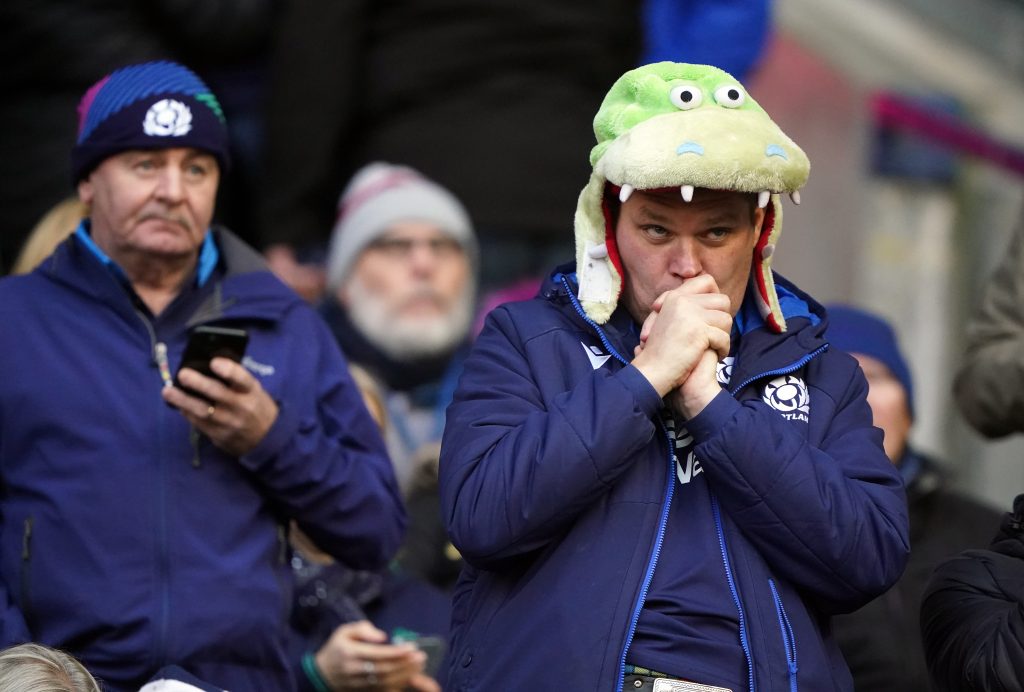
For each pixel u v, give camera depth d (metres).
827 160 29.62
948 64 31.22
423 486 20.69
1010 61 31.72
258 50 25.58
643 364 13.23
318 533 16.91
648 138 13.12
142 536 15.98
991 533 19.50
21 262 19.11
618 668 12.88
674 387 13.34
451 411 13.97
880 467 13.69
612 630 12.94
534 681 12.93
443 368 24.58
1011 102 31.30
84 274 16.83
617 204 13.87
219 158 17.23
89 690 14.27
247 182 25.80
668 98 13.51
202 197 17.09
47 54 24.28
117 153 16.91
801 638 13.16
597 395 13.11
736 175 13.03
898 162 30.39
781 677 12.98
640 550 13.17
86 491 16.03
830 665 13.48
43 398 16.28
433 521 20.41
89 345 16.55
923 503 19.61
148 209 16.83
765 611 13.12
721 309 13.35
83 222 17.36
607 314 13.71
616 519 13.27
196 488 16.23
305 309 17.55
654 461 13.49
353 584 18.98
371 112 25.30
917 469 19.92
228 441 16.25
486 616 13.48
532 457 13.06
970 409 16.94
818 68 30.11
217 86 25.67
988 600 13.91
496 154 24.73
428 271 24.30
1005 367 16.52
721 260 13.55
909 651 18.55
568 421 13.05
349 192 24.84
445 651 18.61
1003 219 30.34
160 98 16.95
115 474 16.08
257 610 16.16
